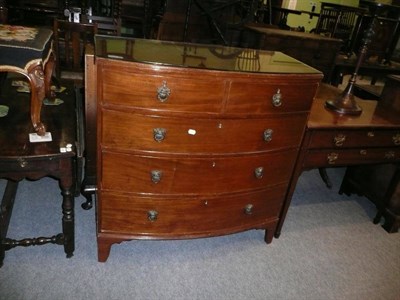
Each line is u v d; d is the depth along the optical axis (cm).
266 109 148
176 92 131
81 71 247
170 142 141
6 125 155
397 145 199
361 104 228
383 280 183
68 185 146
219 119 141
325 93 245
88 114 167
